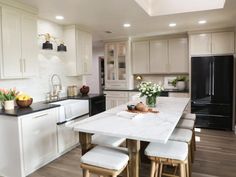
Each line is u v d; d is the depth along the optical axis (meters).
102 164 1.67
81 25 4.15
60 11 3.19
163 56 5.43
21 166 2.57
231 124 4.52
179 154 1.80
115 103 5.83
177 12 3.40
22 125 2.56
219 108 4.55
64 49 3.74
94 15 3.42
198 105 4.73
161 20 3.84
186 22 4.04
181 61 5.25
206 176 2.61
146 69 5.65
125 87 5.79
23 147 2.58
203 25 4.34
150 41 5.55
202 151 3.40
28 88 3.39
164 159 1.85
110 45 5.92
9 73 2.74
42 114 2.87
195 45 4.81
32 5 2.90
